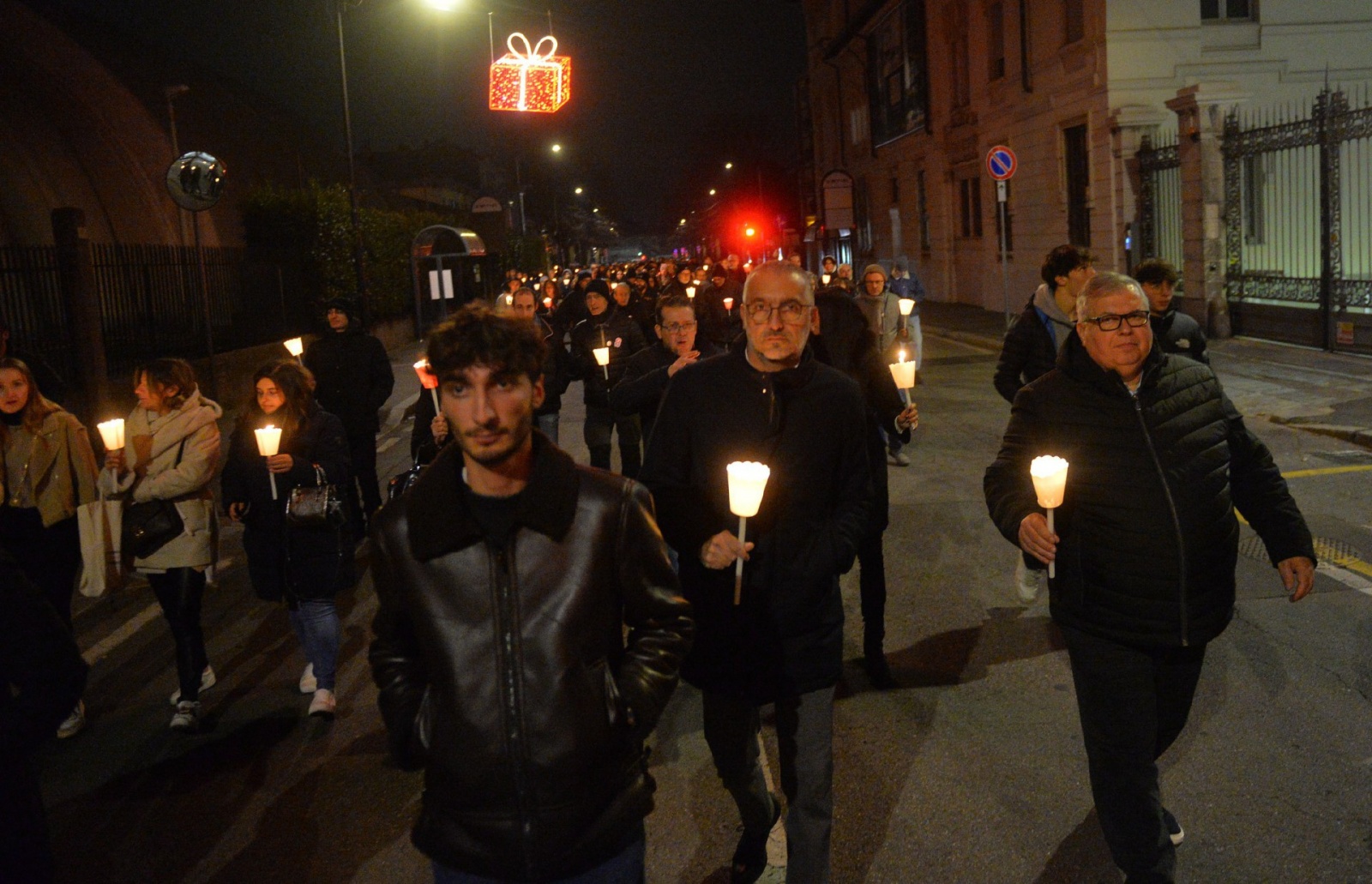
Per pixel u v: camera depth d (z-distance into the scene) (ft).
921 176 120.98
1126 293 10.48
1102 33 70.18
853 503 11.07
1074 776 14.48
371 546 7.80
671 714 17.33
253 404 18.06
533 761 7.34
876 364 16.76
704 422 10.94
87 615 24.67
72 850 14.11
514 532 7.51
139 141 80.18
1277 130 53.31
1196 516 10.49
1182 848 12.57
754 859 11.96
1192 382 10.87
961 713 16.63
